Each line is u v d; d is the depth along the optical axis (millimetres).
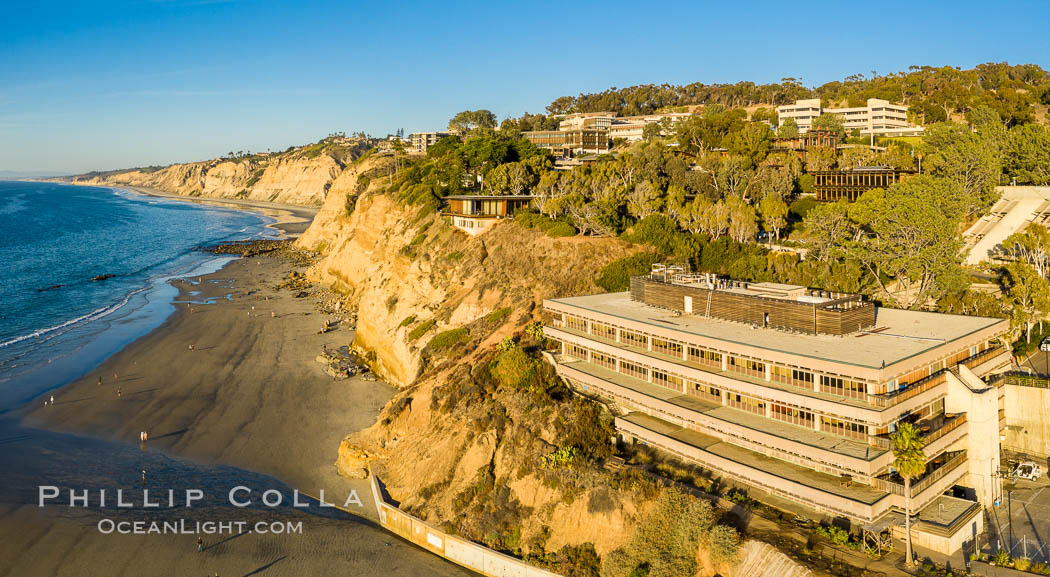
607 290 89562
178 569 54188
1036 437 58438
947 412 53781
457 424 67375
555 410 63656
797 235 105938
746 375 55875
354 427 81250
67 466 70312
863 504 44406
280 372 100062
